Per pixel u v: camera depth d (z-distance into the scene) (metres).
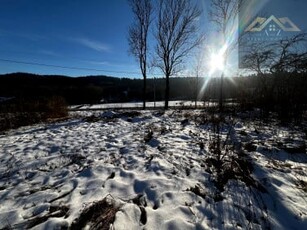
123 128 7.98
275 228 2.38
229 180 3.39
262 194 3.03
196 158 4.40
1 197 3.06
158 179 3.41
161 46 18.22
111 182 3.35
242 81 12.73
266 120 8.84
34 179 3.65
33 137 6.84
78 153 4.89
